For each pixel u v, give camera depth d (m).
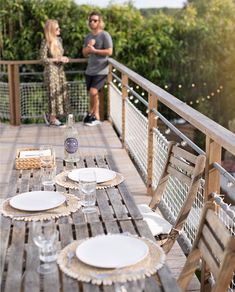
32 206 2.38
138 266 1.83
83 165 3.24
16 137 6.84
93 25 6.98
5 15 9.34
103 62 7.16
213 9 10.07
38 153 3.23
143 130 4.93
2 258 1.98
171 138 8.20
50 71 7.09
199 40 9.94
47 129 7.27
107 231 2.21
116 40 9.45
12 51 9.46
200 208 2.98
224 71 10.07
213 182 2.76
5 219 2.30
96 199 2.59
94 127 7.34
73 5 9.45
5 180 5.01
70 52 9.38
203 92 10.06
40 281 1.79
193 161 2.87
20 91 7.61
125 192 2.69
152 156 4.48
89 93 7.52
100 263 1.83
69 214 2.35
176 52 9.82
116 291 1.68
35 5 9.36
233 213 2.37
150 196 4.59
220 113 10.12
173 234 2.81
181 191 3.37
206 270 2.75
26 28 9.41
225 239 1.98
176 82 9.94
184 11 10.12
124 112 6.13
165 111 9.10
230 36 10.03
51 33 7.02
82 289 1.73
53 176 2.88
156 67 9.75
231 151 2.34
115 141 6.58
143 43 9.59
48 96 7.22
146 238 2.07
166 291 1.73
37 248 2.01
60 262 1.87
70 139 3.33
